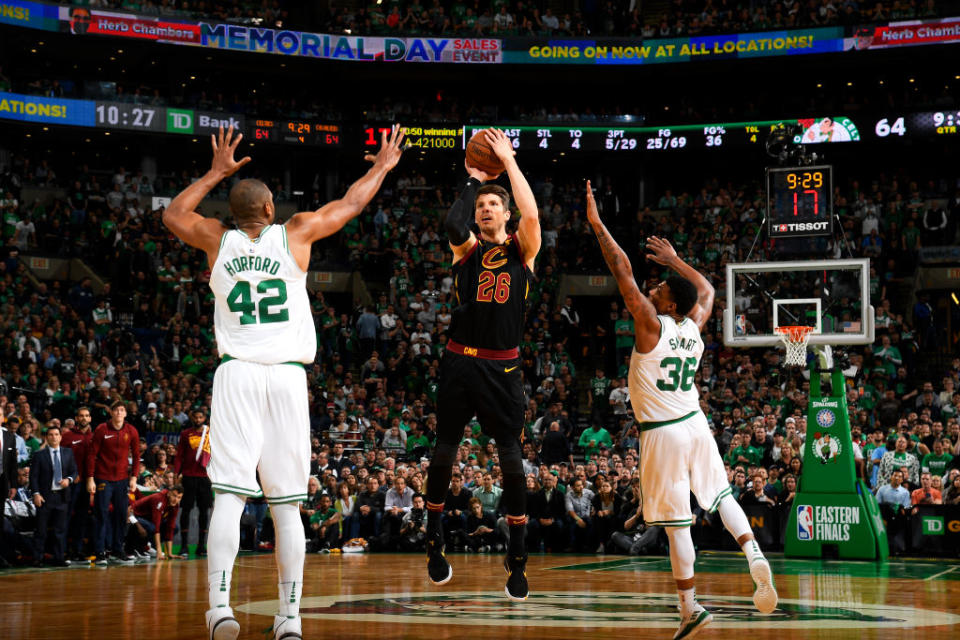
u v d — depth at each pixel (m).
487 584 10.42
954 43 31.55
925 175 34.88
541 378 26.64
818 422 15.05
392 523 18.55
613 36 34.41
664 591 9.47
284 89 37.09
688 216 33.41
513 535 6.42
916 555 16.44
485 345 6.22
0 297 25.55
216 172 5.61
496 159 6.48
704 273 29.77
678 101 37.62
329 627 6.31
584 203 34.91
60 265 29.94
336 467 20.14
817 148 34.16
